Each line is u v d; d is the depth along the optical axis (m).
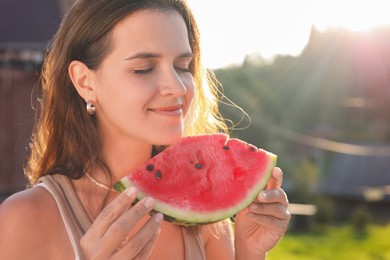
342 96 34.47
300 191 16.53
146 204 1.72
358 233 12.98
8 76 11.05
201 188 2.03
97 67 2.00
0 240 1.95
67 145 2.15
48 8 10.98
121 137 2.12
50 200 2.04
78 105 2.15
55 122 2.19
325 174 22.91
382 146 27.75
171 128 1.95
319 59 35.34
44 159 2.21
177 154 2.08
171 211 1.94
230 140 2.14
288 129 31.55
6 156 11.22
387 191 20.36
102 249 1.71
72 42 2.06
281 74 34.91
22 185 11.41
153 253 2.17
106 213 1.73
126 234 1.71
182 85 1.94
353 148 24.39
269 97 31.88
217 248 2.39
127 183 1.96
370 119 32.03
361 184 22.28
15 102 11.22
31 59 11.12
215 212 1.98
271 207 2.03
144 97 1.92
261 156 2.10
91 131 2.14
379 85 34.06
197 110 2.53
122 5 1.94
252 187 2.04
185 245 2.23
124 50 1.93
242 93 30.33
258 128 25.64
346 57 35.44
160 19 1.95
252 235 2.25
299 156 25.19
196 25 2.36
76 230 2.00
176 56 1.96
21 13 10.96
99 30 1.96
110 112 2.00
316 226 14.23
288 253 9.89
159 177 2.00
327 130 27.97
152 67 1.95
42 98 2.30
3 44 10.70
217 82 2.78
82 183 2.13
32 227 1.96
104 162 2.15
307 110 33.44
